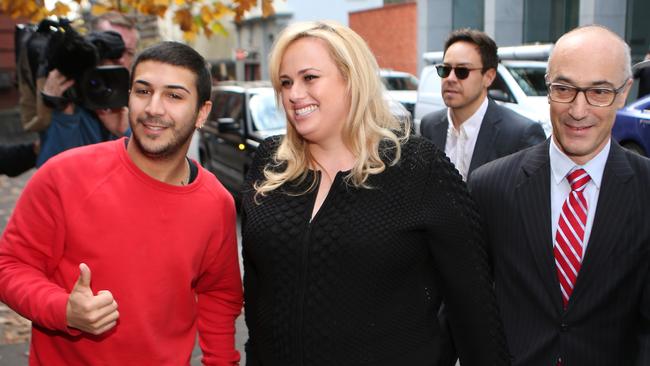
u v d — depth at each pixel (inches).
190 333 83.0
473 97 139.3
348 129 74.2
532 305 83.4
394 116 79.0
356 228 71.1
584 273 79.3
